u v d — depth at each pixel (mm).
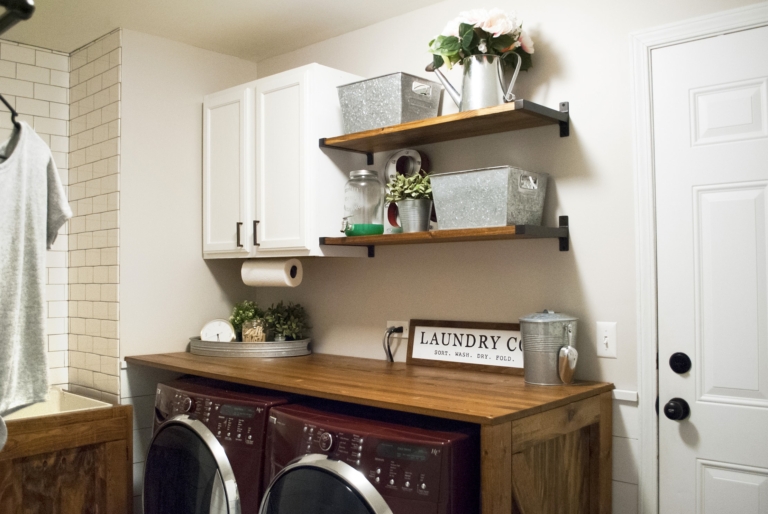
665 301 2133
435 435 1767
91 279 3125
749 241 1994
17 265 1463
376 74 2934
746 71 1993
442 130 2447
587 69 2295
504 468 1690
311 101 2719
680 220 2107
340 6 2764
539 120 2291
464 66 2340
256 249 2928
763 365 1970
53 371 3246
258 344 2934
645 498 2146
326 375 2396
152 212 3072
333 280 3107
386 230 2740
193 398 2443
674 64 2121
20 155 1479
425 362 2668
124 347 2967
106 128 3035
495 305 2529
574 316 2314
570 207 2332
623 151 2215
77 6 2748
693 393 2080
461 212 2260
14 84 3141
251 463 2188
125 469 2678
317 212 2721
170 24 2955
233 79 3406
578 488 2068
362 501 1728
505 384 2186
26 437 2408
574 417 1997
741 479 1997
